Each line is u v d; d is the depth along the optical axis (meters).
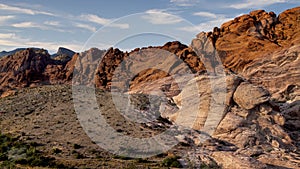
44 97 63.84
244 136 40.53
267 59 73.75
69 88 70.38
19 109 56.88
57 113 50.97
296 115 49.75
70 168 28.81
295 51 69.88
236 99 46.16
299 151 39.50
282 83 64.88
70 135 40.16
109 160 31.77
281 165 33.53
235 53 83.00
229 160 31.56
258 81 67.19
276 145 40.00
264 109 44.94
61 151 34.53
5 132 43.47
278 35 87.62
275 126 43.16
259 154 36.66
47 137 39.91
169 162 31.00
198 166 30.88
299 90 62.31
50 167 29.19
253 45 83.25
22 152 34.09
